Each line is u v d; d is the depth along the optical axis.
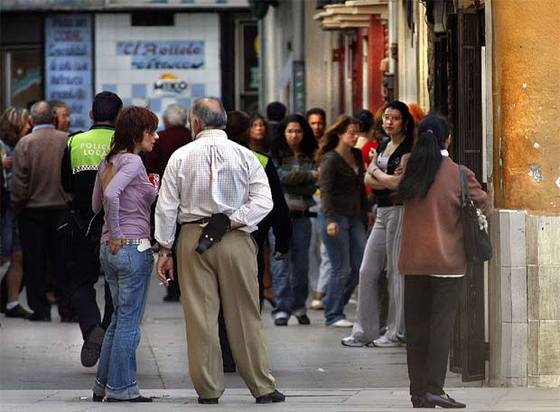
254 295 22.78
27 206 36.38
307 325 35.25
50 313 37.25
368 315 30.80
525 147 24.45
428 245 21.56
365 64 47.91
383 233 30.48
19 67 81.00
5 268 38.31
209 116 22.75
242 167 22.67
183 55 80.38
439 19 31.42
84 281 27.48
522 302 24.50
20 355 30.16
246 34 81.19
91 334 26.44
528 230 24.44
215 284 22.70
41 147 36.19
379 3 44.16
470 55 25.25
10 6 79.56
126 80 80.31
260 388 22.78
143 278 23.16
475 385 25.33
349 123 33.22
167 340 32.75
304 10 62.38
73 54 80.12
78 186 27.17
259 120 32.19
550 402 22.58
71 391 24.94
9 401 23.47
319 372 27.44
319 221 34.34
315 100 61.50
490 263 24.80
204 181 22.52
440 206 21.64
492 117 24.88
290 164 34.75
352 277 34.22
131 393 23.23
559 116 24.42
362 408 22.06
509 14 24.36
